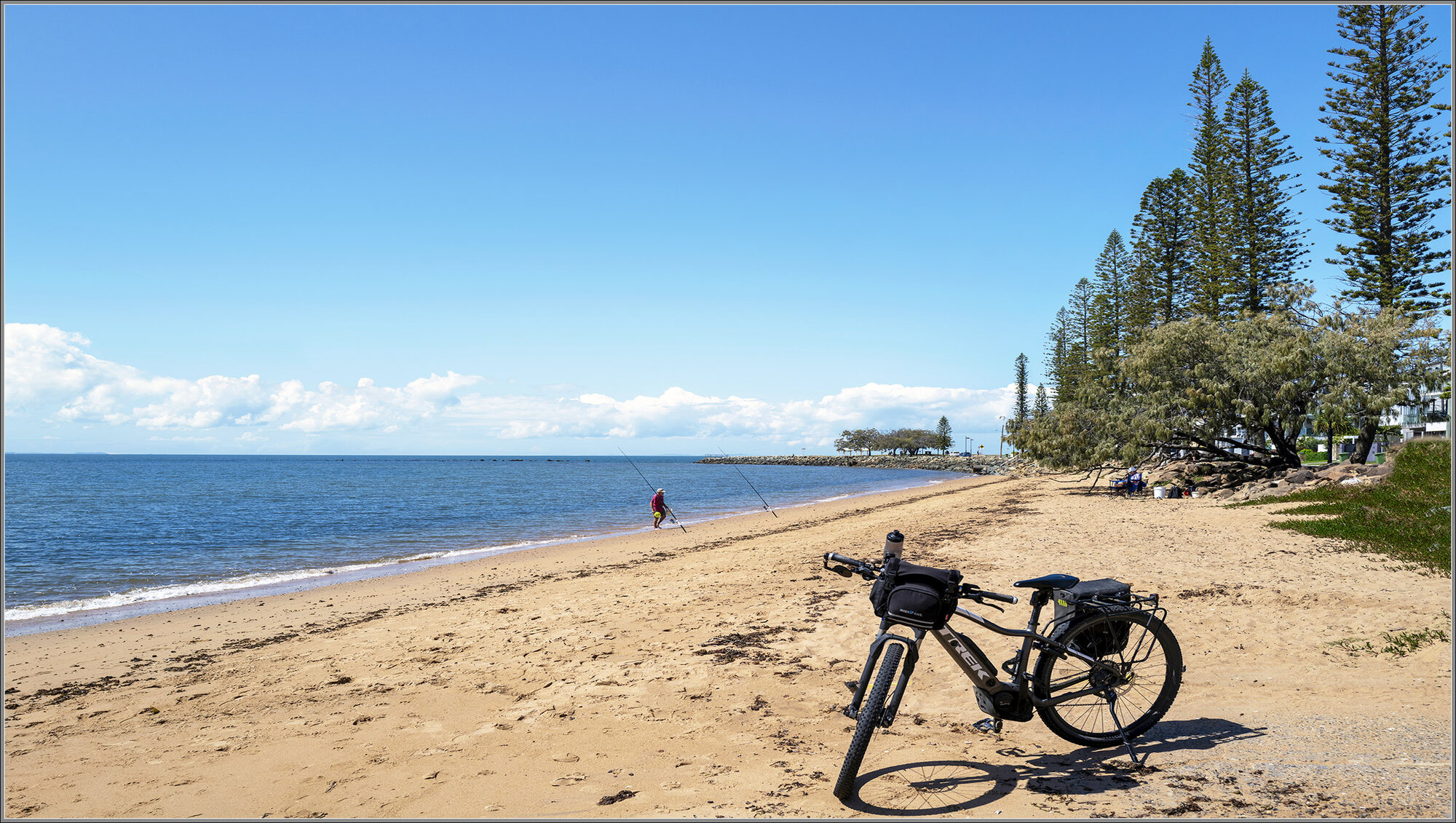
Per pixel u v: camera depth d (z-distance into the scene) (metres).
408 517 34.50
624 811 3.79
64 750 5.39
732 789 4.02
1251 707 4.90
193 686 7.29
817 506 38.56
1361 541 12.13
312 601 12.95
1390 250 27.94
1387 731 4.28
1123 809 3.46
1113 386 31.81
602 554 18.64
